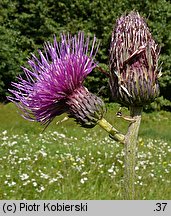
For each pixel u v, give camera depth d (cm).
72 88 377
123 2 3297
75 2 3381
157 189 959
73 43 373
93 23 3300
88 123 379
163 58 3198
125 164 368
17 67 3244
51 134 1598
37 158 1148
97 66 379
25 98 376
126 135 369
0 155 1155
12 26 3406
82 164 1123
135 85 365
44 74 376
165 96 3369
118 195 872
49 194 859
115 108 2898
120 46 369
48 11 3381
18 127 1917
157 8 3294
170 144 1722
